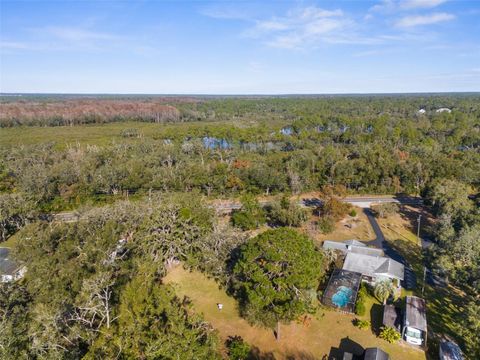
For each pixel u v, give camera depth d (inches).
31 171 3154.5
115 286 1510.8
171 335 1158.3
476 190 3213.6
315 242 2052.2
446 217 2244.1
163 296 1358.3
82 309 1286.9
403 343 1425.9
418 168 3230.8
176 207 1989.4
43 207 2864.2
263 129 5605.3
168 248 1881.2
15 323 1160.8
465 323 1375.5
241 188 3179.1
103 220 1967.3
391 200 3137.3
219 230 1919.3
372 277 1830.7
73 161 3602.4
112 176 2989.7
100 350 1119.6
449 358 1296.8
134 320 1213.1
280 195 3154.5
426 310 1626.5
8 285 1433.3
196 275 1907.0
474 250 1770.4
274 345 1419.8
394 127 5551.2
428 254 1995.6
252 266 1491.1
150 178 3073.3
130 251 1857.8
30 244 1744.6
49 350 1071.0
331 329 1505.9
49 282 1429.6
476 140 4751.5
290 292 1462.8
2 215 2377.0
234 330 1504.7
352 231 2512.3
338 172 3292.3
